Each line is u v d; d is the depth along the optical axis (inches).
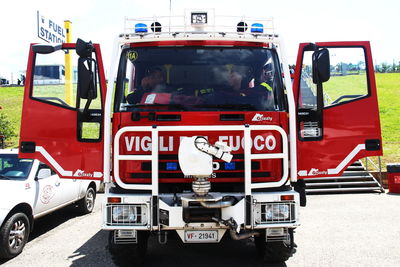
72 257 241.3
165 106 187.0
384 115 1070.4
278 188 185.8
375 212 368.5
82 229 319.0
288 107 191.0
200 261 229.6
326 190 493.7
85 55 187.2
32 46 200.5
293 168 186.5
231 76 199.5
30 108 199.6
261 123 187.2
